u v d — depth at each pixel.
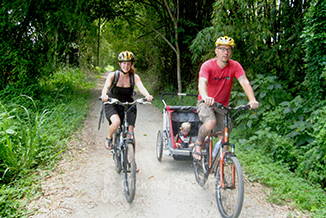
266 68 6.64
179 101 10.01
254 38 6.19
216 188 3.41
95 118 7.95
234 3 6.47
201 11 10.44
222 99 3.60
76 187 3.83
